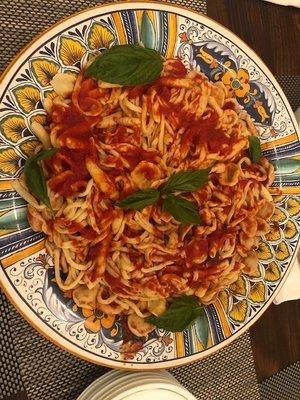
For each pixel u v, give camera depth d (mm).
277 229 506
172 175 428
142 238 443
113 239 433
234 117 474
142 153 434
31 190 382
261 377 535
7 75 375
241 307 488
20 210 388
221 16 500
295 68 545
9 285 387
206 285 467
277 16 532
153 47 432
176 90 445
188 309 449
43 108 392
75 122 401
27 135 387
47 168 397
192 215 427
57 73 394
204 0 490
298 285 537
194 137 455
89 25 401
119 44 416
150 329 444
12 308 422
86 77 403
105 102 417
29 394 428
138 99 432
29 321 397
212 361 512
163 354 451
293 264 517
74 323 415
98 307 427
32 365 430
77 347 417
